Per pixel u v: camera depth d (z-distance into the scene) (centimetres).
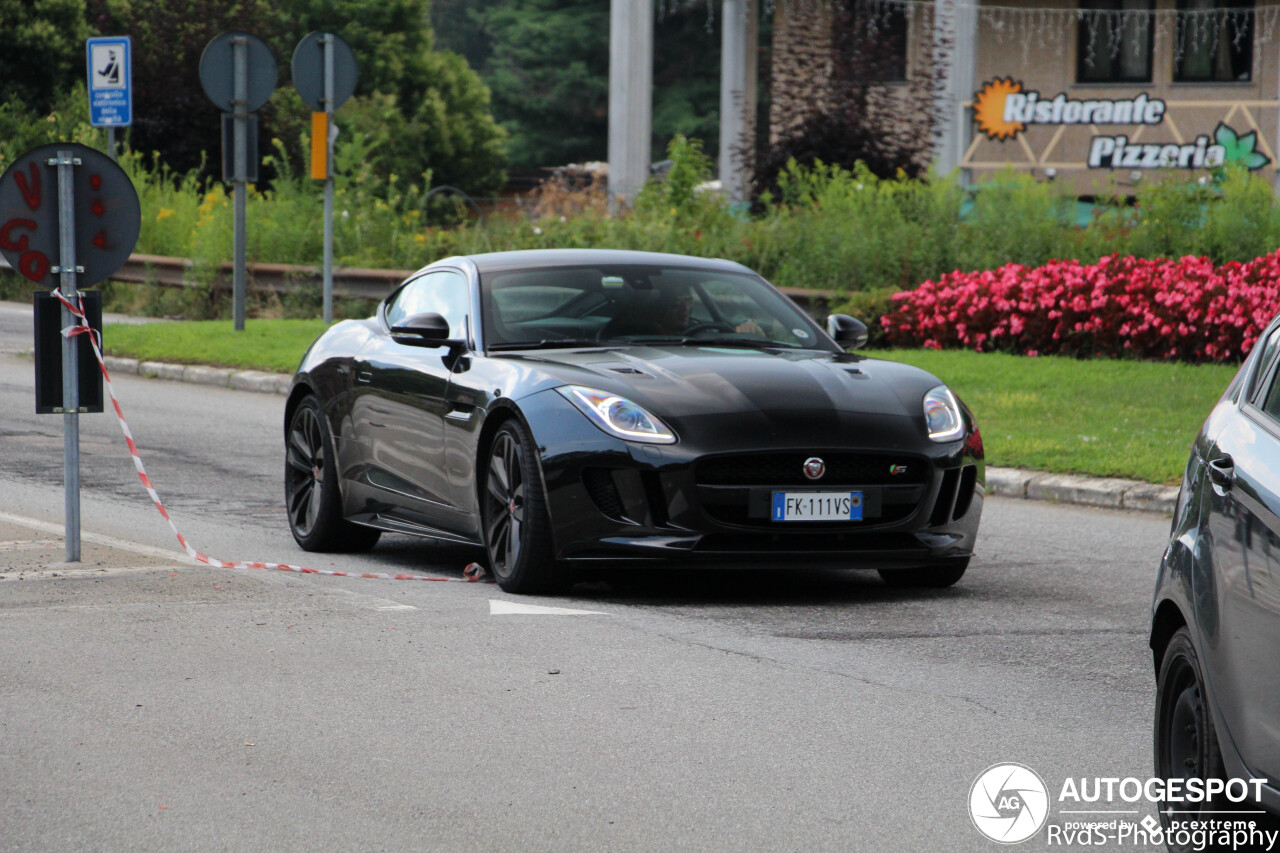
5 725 1182
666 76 14500
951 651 1441
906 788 1055
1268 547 815
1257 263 3531
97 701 1245
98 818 988
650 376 1662
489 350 1797
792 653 1423
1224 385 3128
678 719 1208
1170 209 4212
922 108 5947
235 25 8294
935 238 4344
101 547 1889
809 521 1598
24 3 8238
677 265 1969
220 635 1456
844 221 4569
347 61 4034
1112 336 3494
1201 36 7312
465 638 1459
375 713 1216
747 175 6744
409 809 1006
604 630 1501
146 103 8112
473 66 16850
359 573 1831
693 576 1820
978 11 7619
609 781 1062
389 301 2089
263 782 1057
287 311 4834
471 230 5503
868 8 6775
